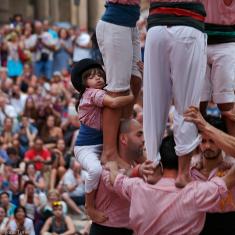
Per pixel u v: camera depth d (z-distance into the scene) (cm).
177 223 748
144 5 3597
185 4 740
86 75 839
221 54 819
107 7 817
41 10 5156
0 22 4778
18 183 2100
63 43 3341
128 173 809
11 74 3198
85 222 2145
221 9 816
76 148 855
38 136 2591
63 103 2812
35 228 1986
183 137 743
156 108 755
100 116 832
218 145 743
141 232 766
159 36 742
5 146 2373
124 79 816
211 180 746
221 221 826
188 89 746
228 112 827
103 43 816
